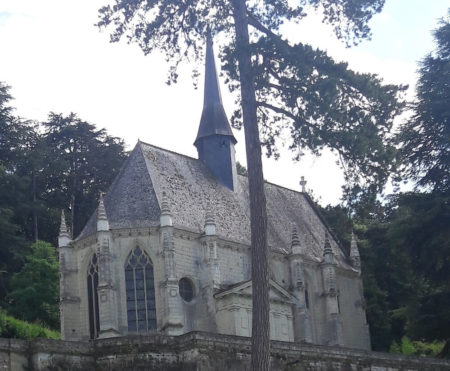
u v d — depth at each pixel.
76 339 62.38
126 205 64.19
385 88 36.66
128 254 62.25
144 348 47.03
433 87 67.88
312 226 82.38
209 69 76.88
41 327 67.12
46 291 76.62
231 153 74.94
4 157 98.50
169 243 61.31
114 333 59.31
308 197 87.56
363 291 83.19
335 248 82.00
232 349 48.34
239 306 62.50
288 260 71.81
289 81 36.91
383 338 84.19
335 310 73.44
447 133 66.19
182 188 68.25
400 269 81.81
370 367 54.62
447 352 65.44
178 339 47.78
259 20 38.94
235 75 37.91
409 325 65.75
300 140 37.16
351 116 36.34
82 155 106.56
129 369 46.41
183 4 39.31
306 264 73.88
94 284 63.22
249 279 66.12
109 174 106.44
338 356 53.28
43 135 108.00
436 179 67.12
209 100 76.06
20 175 99.56
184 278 62.97
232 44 37.38
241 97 38.25
